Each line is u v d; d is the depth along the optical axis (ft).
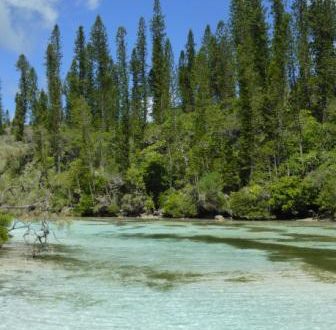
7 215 102.53
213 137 273.75
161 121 321.52
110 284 65.67
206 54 344.08
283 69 265.95
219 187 237.25
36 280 68.28
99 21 362.74
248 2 300.20
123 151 291.99
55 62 368.89
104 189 277.03
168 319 48.91
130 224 191.21
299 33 283.59
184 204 241.96
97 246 111.04
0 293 59.98
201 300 56.54
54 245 112.88
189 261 86.89
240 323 47.52
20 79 379.76
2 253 95.09
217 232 149.59
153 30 335.47
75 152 321.11
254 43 289.12
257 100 260.42
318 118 273.13
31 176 112.06
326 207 205.46
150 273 74.43
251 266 81.10
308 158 234.38
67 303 55.11
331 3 278.46
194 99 324.80
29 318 48.96
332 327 46.16
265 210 222.28
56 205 113.09
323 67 269.44
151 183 276.62
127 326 46.55
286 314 50.60
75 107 324.80
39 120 334.24
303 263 84.07
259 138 254.68
